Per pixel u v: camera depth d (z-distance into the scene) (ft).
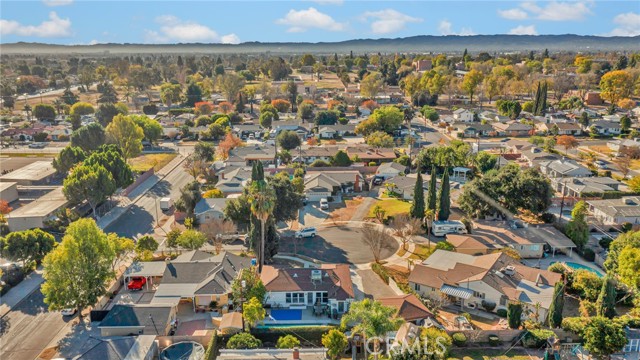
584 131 545.03
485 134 551.18
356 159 427.33
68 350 165.48
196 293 191.42
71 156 369.09
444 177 274.16
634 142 460.14
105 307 194.29
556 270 219.00
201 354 159.94
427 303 196.75
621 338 157.48
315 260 239.91
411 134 552.82
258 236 222.48
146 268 214.48
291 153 449.89
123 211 314.55
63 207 297.33
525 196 276.00
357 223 293.02
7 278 215.92
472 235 256.93
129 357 152.87
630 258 194.39
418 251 248.52
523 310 186.60
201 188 360.48
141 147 440.86
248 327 174.09
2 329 181.16
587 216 288.71
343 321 155.12
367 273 225.76
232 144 461.37
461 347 170.19
